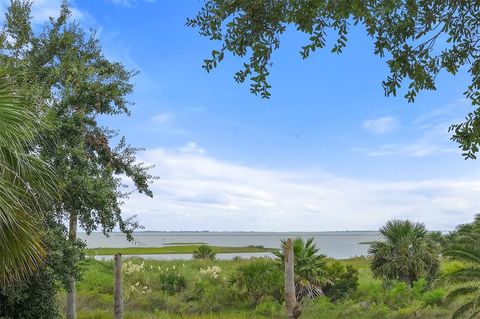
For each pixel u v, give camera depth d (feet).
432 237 93.20
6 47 44.80
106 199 41.16
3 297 35.37
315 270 78.69
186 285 90.12
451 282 60.54
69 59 47.03
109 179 44.93
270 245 560.61
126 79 48.78
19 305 36.19
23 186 19.47
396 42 15.23
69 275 38.24
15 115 18.57
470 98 16.15
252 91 15.72
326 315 69.56
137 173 49.32
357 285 82.94
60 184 22.13
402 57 15.11
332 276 81.71
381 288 83.66
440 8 14.85
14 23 49.16
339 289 80.84
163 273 95.30
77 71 44.01
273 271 80.64
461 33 15.38
